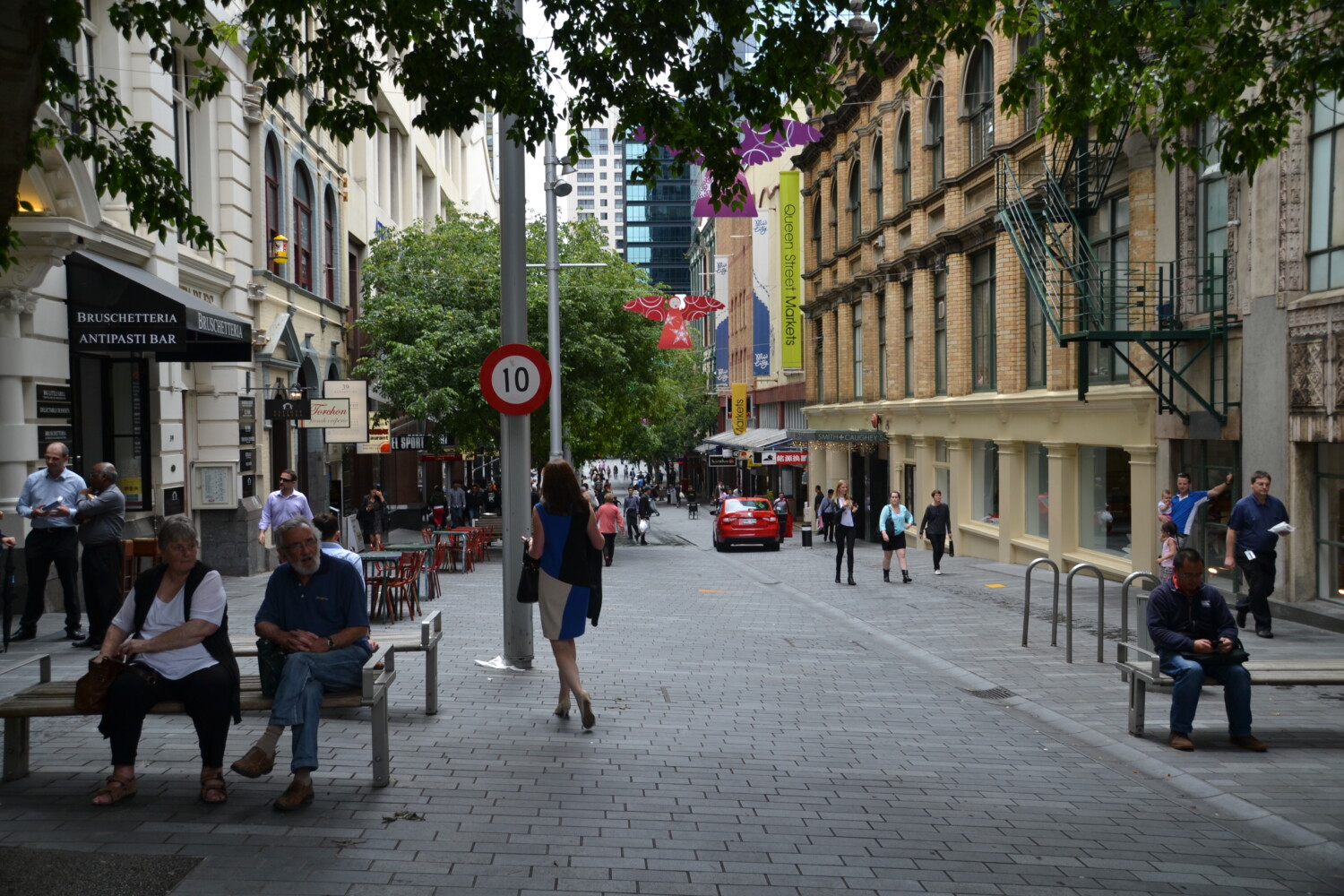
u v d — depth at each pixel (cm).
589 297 3120
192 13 880
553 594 781
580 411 3117
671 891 471
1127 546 1892
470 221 3434
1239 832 594
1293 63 973
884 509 2084
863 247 3484
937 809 618
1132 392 1739
